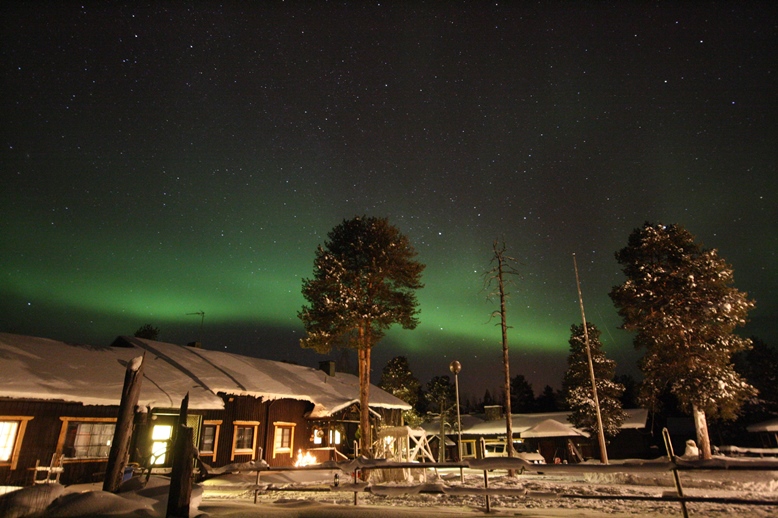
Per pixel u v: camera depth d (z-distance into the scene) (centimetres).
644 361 2784
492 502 1131
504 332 2384
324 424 2700
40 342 1969
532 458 3666
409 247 2592
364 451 2248
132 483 801
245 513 764
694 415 2600
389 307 2455
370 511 798
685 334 2633
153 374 2034
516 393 7844
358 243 2503
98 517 607
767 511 946
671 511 948
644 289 2753
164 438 1914
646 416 4406
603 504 1055
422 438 2178
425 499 1253
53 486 659
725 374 2581
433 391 5706
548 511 912
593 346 4275
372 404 3066
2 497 609
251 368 2641
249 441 2273
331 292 2445
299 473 1886
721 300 2627
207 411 2098
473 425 4844
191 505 728
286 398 2436
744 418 5125
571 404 4206
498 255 2456
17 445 1513
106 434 1738
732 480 1599
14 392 1492
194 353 2562
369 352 2436
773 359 5269
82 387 1680
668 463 671
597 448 4416
